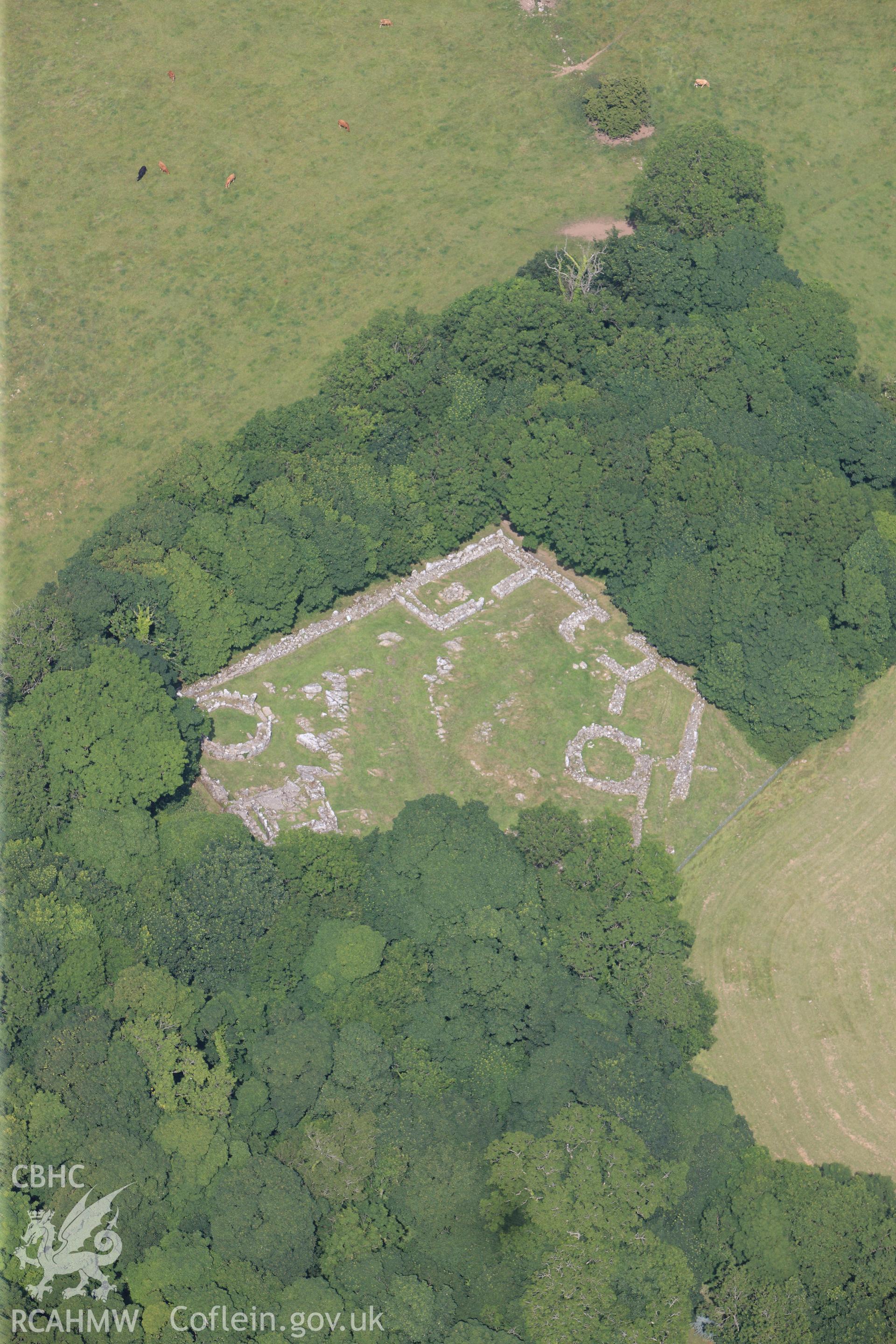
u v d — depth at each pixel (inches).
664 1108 5201.8
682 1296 4874.5
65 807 5659.5
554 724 6417.3
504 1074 5295.3
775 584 6437.0
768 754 6446.9
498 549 6914.4
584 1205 4909.0
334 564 6520.7
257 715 6338.6
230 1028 5334.6
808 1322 4980.3
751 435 6840.6
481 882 5639.8
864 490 6939.0
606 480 6633.9
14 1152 4842.5
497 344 7101.4
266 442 6889.8
